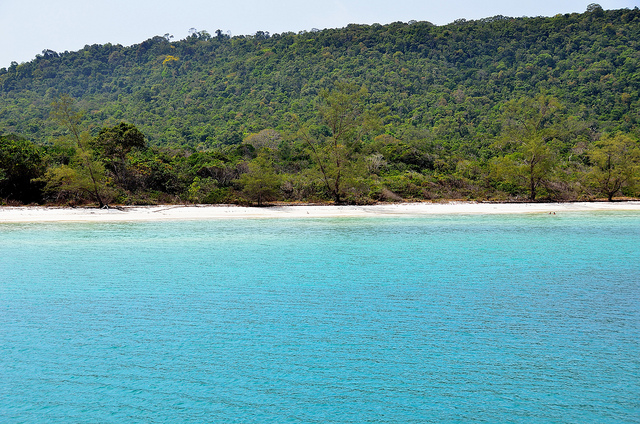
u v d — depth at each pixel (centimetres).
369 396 948
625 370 1048
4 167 4041
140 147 4759
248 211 3991
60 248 2383
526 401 930
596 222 3431
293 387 982
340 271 1903
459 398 941
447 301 1509
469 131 9069
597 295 1572
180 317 1369
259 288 1658
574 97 10606
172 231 2953
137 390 970
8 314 1398
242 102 12225
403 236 2788
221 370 1052
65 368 1061
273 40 17225
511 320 1340
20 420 873
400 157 5691
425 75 13138
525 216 3812
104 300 1525
